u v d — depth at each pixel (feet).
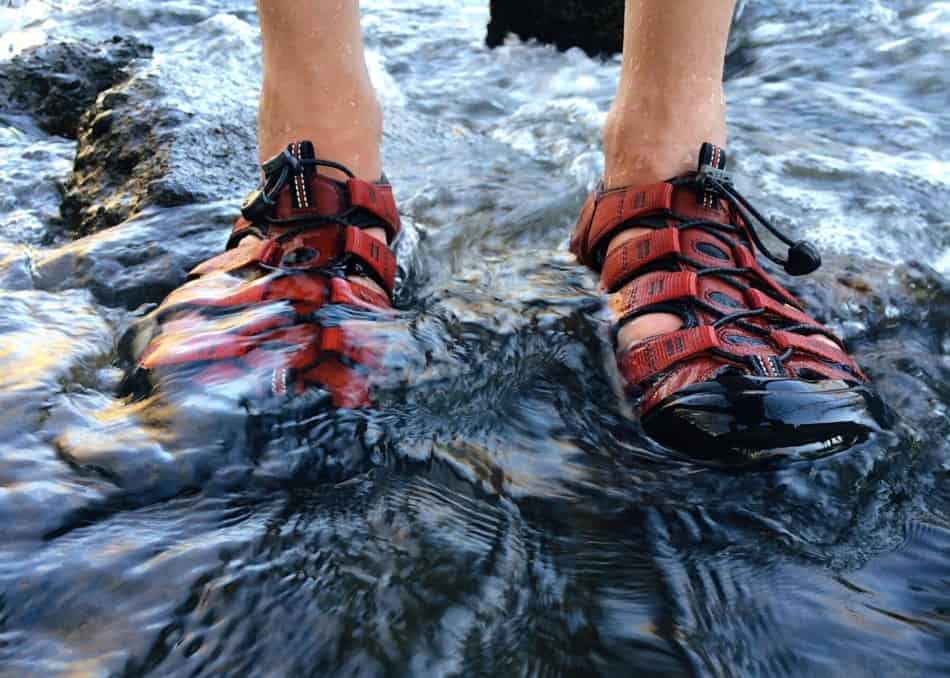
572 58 10.46
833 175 6.54
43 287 4.72
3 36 12.63
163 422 3.06
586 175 6.39
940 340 4.47
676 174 4.30
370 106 4.49
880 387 3.86
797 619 2.45
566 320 4.01
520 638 2.35
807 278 4.89
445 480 2.99
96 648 2.21
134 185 6.03
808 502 2.96
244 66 8.84
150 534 2.61
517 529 2.79
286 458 2.98
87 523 2.64
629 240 4.22
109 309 4.41
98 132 6.76
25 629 2.26
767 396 3.16
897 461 3.18
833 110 8.27
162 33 12.44
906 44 10.03
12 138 8.40
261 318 3.58
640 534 2.80
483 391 3.49
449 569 2.58
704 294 3.82
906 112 8.25
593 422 3.39
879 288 4.80
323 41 4.28
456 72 10.03
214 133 6.49
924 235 5.67
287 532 2.67
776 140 7.37
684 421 3.16
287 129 4.35
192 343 3.42
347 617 2.36
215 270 4.15
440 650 2.29
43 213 6.53
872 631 2.40
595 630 2.39
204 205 5.60
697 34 4.24
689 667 2.27
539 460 3.14
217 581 2.44
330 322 3.59
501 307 4.12
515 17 10.83
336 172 4.34
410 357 3.52
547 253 4.95
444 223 5.63
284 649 2.25
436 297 4.31
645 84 4.33
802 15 11.12
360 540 2.67
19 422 3.07
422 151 7.00
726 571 2.65
